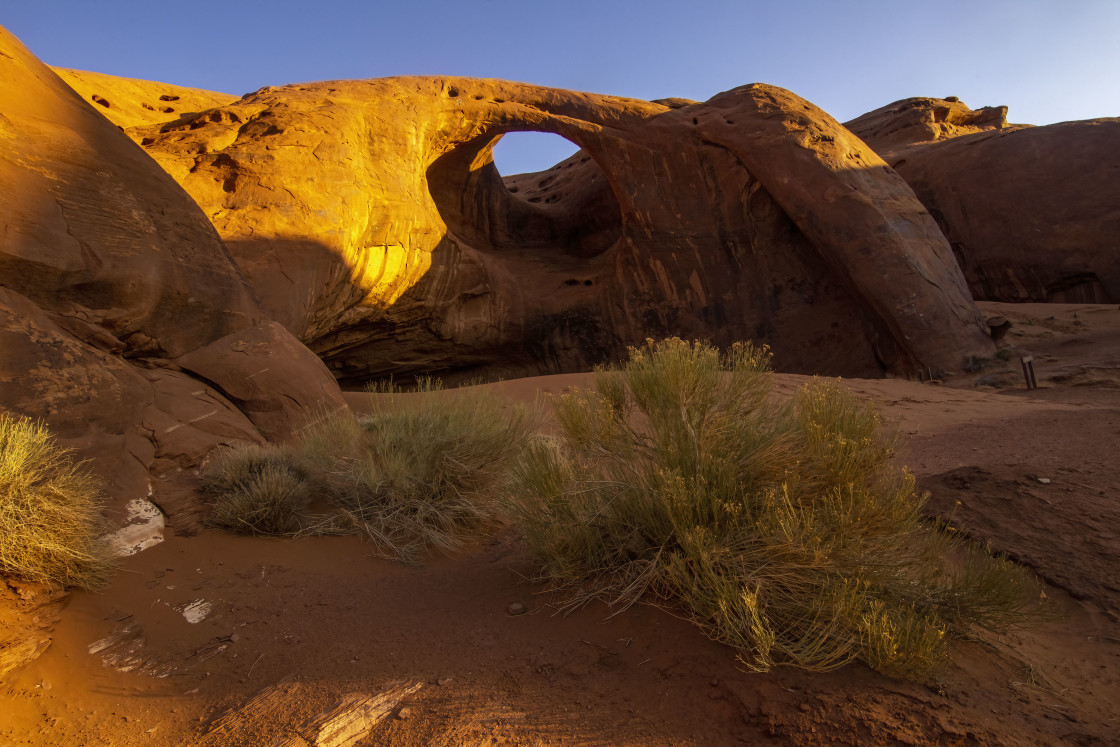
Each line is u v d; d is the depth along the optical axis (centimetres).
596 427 425
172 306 777
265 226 1561
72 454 514
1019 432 841
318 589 430
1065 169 2769
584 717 265
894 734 234
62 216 673
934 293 2041
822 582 304
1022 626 351
